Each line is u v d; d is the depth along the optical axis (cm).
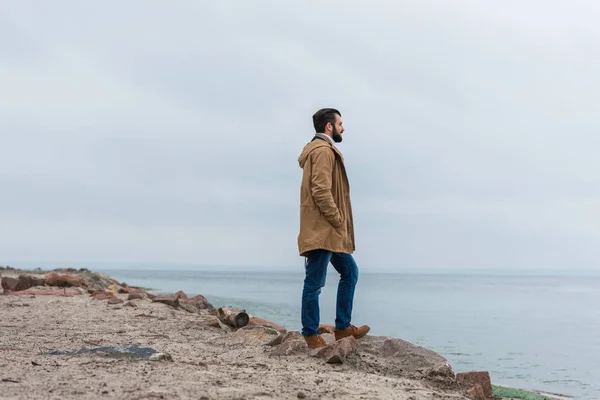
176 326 821
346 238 582
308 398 368
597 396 852
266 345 626
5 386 363
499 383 966
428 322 2322
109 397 337
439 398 418
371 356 586
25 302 1140
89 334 698
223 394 356
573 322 2516
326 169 551
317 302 579
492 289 9962
